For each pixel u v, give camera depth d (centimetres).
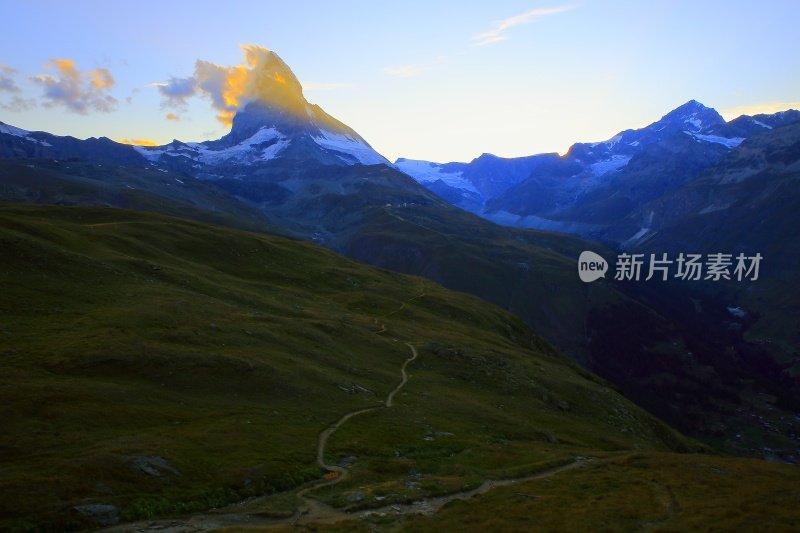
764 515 4847
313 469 5706
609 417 12300
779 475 6481
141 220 19350
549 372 14000
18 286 9712
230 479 5103
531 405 11131
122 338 8000
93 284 10812
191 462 5222
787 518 4772
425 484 5566
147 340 8256
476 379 11725
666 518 4772
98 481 4519
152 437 5556
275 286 15762
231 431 6194
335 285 18575
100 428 5653
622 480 6031
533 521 4566
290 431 6681
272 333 10269
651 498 5334
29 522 3894
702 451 13850
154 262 14125
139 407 6372
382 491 5266
